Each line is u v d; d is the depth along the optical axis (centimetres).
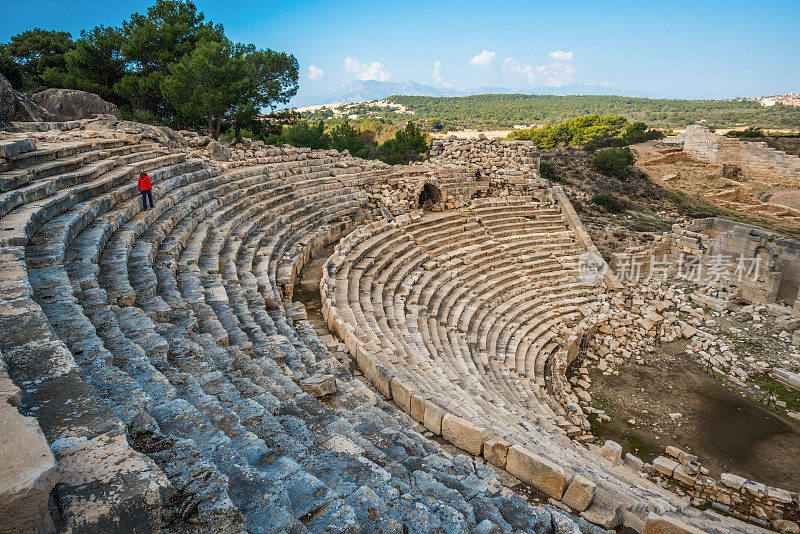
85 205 1362
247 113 3825
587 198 5106
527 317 2678
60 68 4459
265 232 2211
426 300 2323
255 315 1366
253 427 661
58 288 837
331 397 990
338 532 464
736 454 1831
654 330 2781
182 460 466
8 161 1348
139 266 1216
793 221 5281
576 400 2125
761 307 2959
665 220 4762
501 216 3609
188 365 801
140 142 2445
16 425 391
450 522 570
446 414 1051
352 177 3422
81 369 589
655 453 1838
